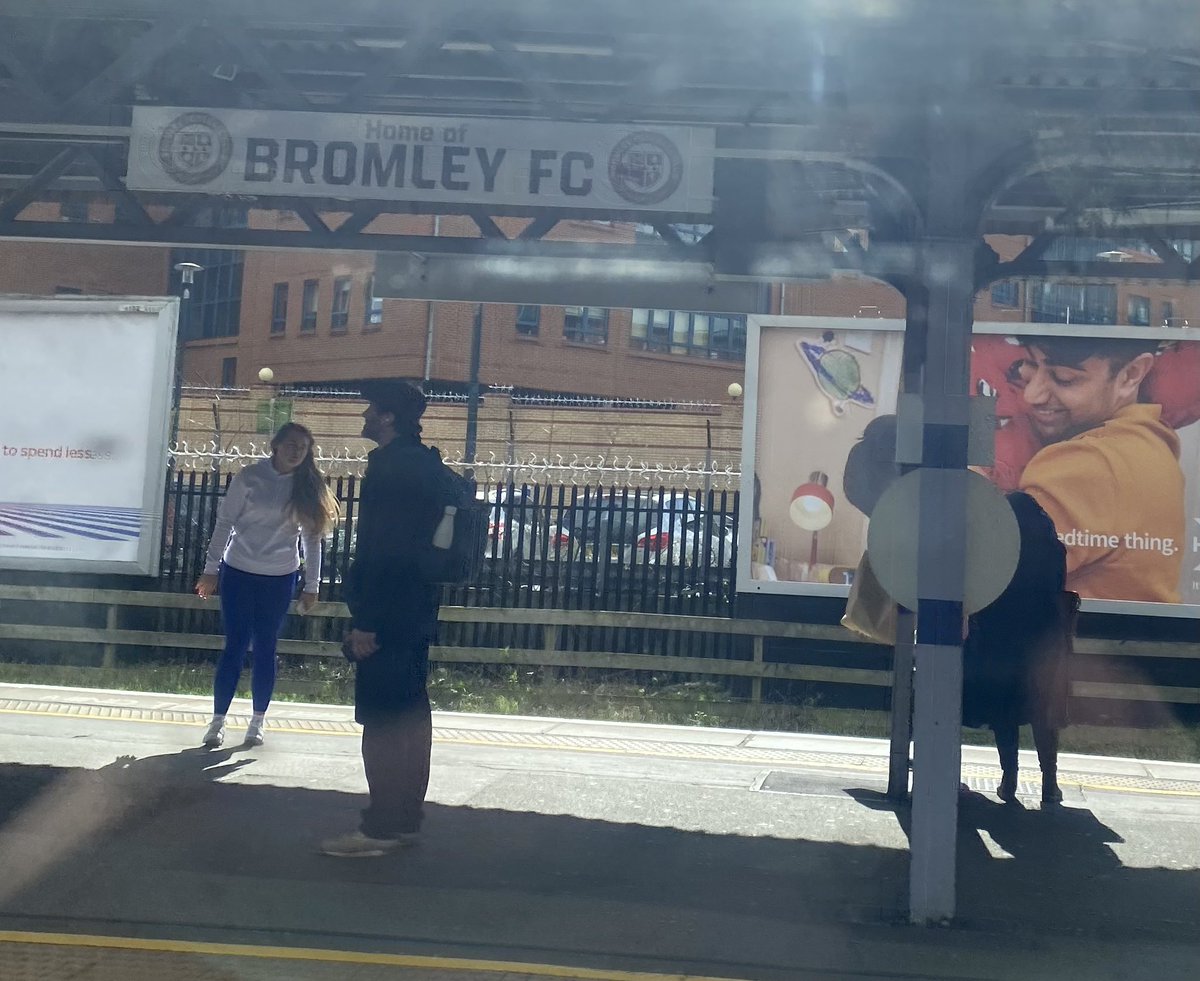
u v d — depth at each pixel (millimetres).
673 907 5543
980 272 7895
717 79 6770
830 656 11711
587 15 6238
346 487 12844
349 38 6883
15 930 4953
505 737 9508
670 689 11672
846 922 5402
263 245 7227
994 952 5105
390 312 41344
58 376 12836
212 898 5422
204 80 7121
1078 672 11289
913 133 5855
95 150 7418
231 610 8391
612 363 42312
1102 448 11531
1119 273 7887
